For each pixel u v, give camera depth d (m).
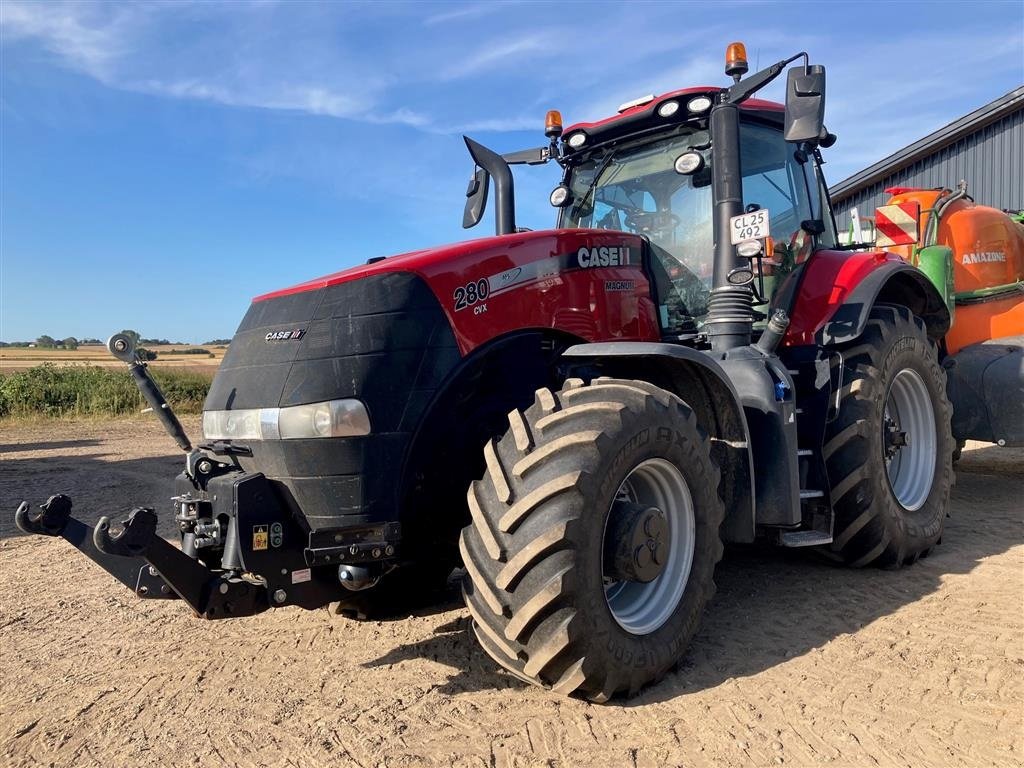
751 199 4.04
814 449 3.72
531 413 2.62
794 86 3.07
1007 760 2.16
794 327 3.91
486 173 4.34
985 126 11.23
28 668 3.06
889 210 5.76
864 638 3.03
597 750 2.24
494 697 2.62
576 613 2.34
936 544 4.14
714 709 2.48
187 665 3.04
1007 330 5.67
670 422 2.68
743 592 3.66
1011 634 3.01
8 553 4.97
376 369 2.62
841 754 2.20
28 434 13.28
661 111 3.84
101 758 2.33
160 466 8.82
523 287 3.05
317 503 2.57
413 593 3.56
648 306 3.58
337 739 2.37
